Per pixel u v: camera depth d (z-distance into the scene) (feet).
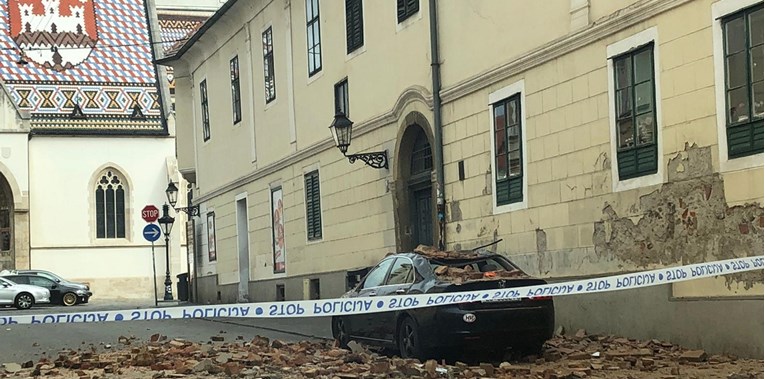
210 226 117.70
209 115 115.24
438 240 62.59
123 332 67.62
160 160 193.26
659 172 43.86
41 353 54.13
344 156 77.46
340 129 69.46
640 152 45.14
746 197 39.01
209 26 107.04
